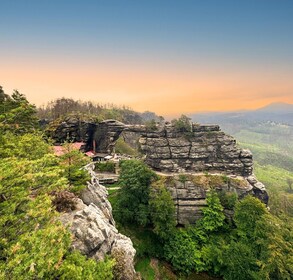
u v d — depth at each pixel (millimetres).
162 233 52875
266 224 50094
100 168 81312
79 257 16703
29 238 12484
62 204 25688
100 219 25391
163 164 78562
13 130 38500
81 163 35219
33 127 50594
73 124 97625
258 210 54219
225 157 80000
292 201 120562
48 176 16844
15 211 15508
